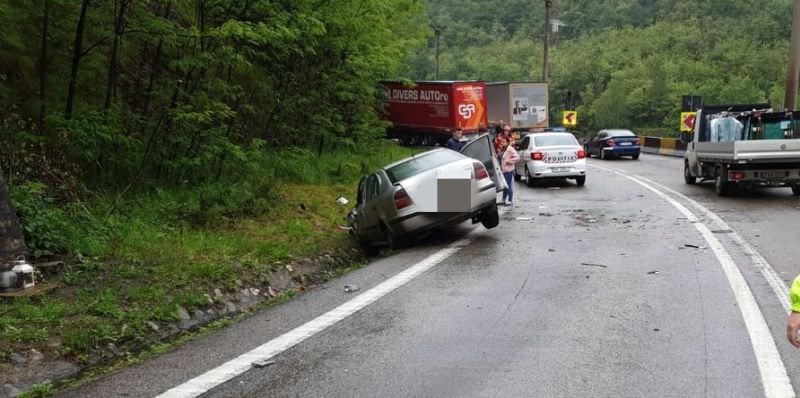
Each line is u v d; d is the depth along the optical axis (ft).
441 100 123.75
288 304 24.64
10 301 22.89
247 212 42.73
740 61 321.11
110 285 25.59
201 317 23.70
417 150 110.32
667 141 129.90
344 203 50.96
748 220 42.65
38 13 40.78
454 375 16.70
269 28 46.57
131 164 43.65
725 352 17.89
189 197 43.73
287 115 71.51
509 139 55.62
